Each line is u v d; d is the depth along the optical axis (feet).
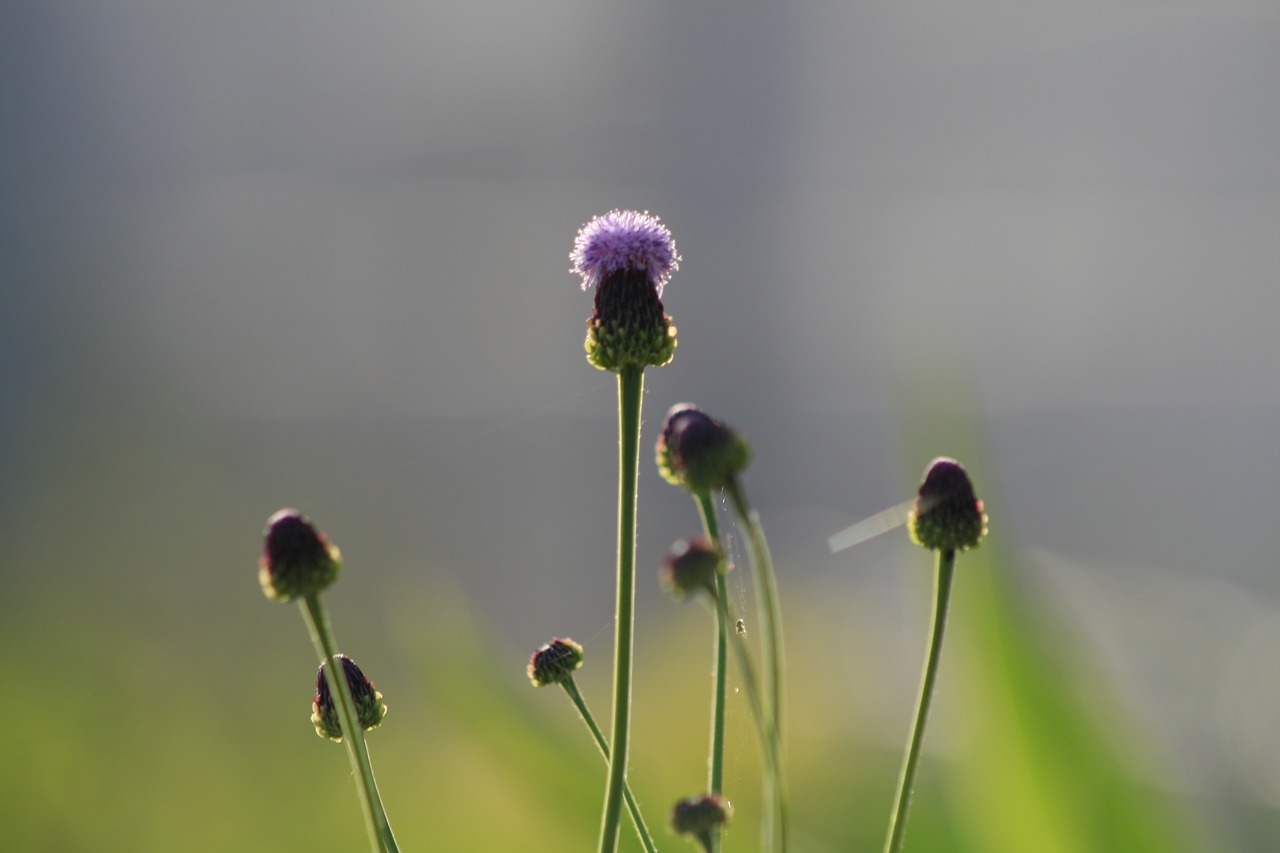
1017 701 3.92
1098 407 9.98
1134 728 3.96
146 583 7.45
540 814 4.06
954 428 3.99
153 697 6.17
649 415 10.16
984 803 3.93
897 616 6.58
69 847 5.39
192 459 9.13
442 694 4.07
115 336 10.52
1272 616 6.90
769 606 3.41
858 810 4.72
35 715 5.81
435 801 5.14
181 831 5.43
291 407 10.41
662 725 5.39
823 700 5.75
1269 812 5.10
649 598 8.65
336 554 3.43
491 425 10.09
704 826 3.41
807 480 10.27
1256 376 9.84
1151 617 6.90
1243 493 9.32
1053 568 7.22
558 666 3.57
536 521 9.43
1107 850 3.90
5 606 6.79
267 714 6.22
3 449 8.78
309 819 5.43
